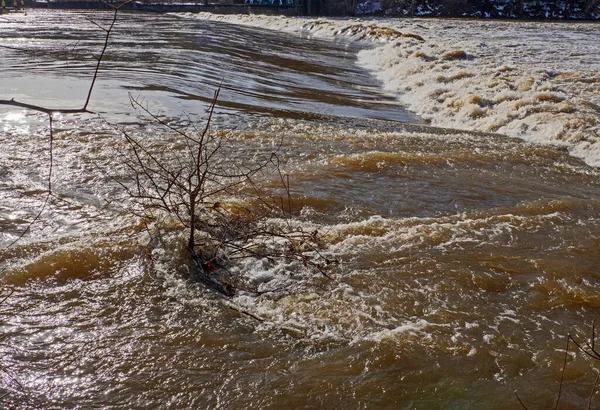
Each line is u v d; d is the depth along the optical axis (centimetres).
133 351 348
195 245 463
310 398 315
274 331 373
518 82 1196
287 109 1047
